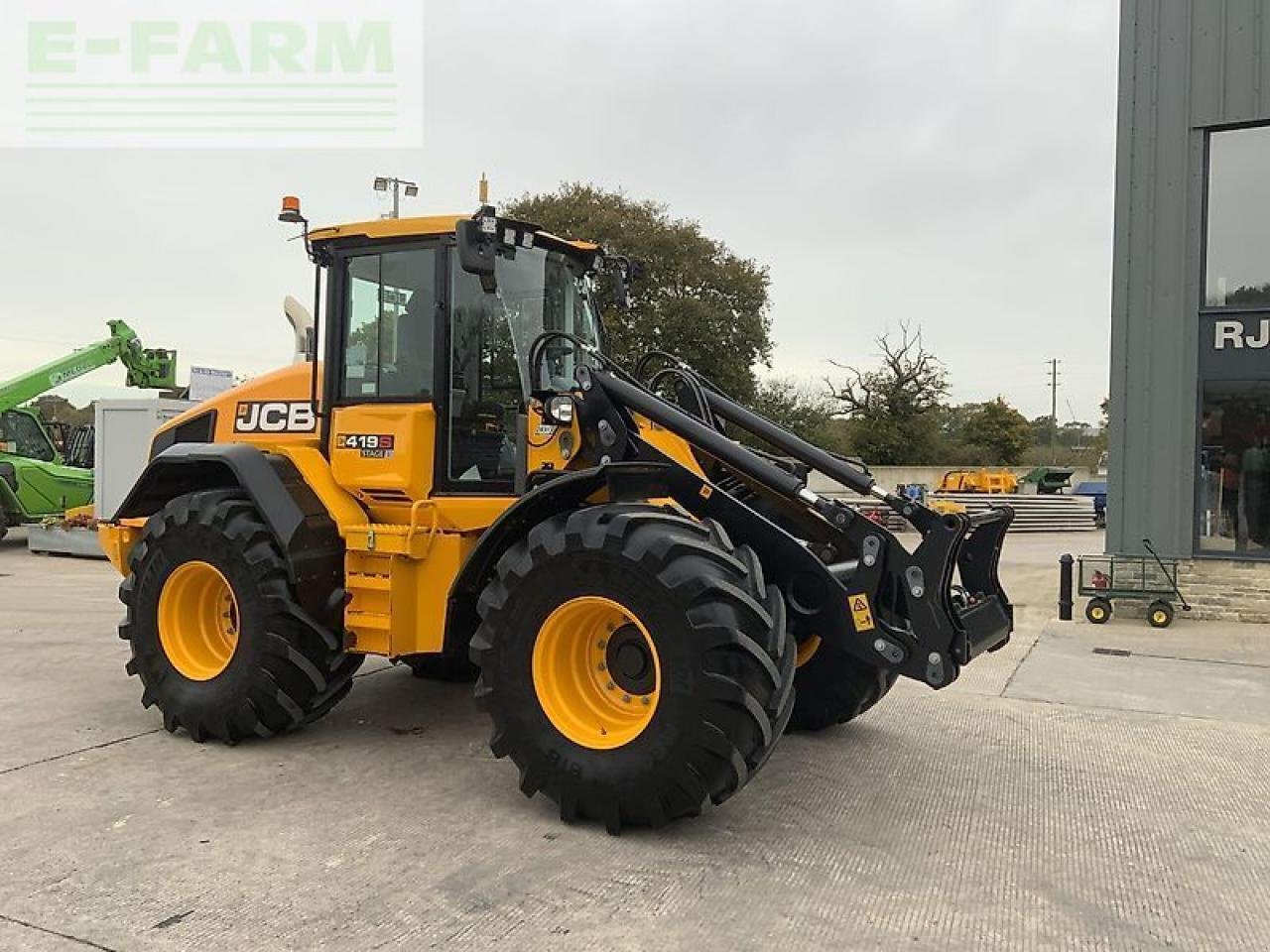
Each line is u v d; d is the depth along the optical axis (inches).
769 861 141.2
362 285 198.5
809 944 117.1
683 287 912.3
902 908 127.2
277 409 213.8
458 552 183.5
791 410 1352.1
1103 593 379.9
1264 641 335.3
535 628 153.2
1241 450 378.6
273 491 187.9
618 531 145.8
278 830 149.6
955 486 1321.4
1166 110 384.5
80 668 263.0
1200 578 380.2
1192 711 235.5
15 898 125.9
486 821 154.0
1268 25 369.1
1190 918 126.3
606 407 176.7
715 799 144.5
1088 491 1314.0
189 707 192.2
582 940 116.8
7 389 666.2
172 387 794.2
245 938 116.1
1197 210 381.7
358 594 187.9
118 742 194.9
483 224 168.6
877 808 164.6
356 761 184.4
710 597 140.6
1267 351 373.1
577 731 151.3
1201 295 382.9
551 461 180.2
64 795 163.9
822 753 196.1
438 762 183.9
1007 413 1996.8
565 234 887.1
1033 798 171.0
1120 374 391.2
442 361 188.7
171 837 146.4
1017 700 245.1
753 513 165.0
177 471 208.7
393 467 189.8
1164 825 158.9
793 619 161.8
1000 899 130.6
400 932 118.0
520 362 191.5
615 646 154.9
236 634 193.9
